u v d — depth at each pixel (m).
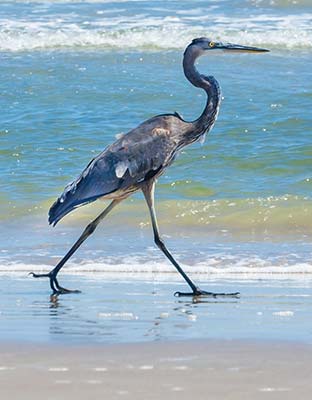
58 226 16.59
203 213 16.80
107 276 13.28
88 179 12.52
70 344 8.77
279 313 10.48
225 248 14.86
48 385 7.27
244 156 20.23
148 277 13.20
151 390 7.14
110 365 7.93
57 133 22.19
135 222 16.59
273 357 8.23
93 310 10.78
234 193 18.28
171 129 12.88
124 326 9.76
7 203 17.81
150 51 28.95
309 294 11.75
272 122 22.41
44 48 29.34
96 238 15.72
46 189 18.67
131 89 25.23
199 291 11.87
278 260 14.02
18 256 14.46
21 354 8.33
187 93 25.03
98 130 22.45
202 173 19.44
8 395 6.99
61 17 31.86
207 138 21.34
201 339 9.04
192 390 7.14
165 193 18.41
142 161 12.67
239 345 8.74
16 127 22.52
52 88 25.34
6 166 20.12
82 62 27.84
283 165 19.80
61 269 13.66
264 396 6.97
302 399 6.90
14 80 26.06
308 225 16.16
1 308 10.91
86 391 7.11
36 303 11.26
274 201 17.17
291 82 25.59
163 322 10.00
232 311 10.70
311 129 21.95
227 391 7.12
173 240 15.49
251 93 24.59
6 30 30.36
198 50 13.22
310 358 8.19
